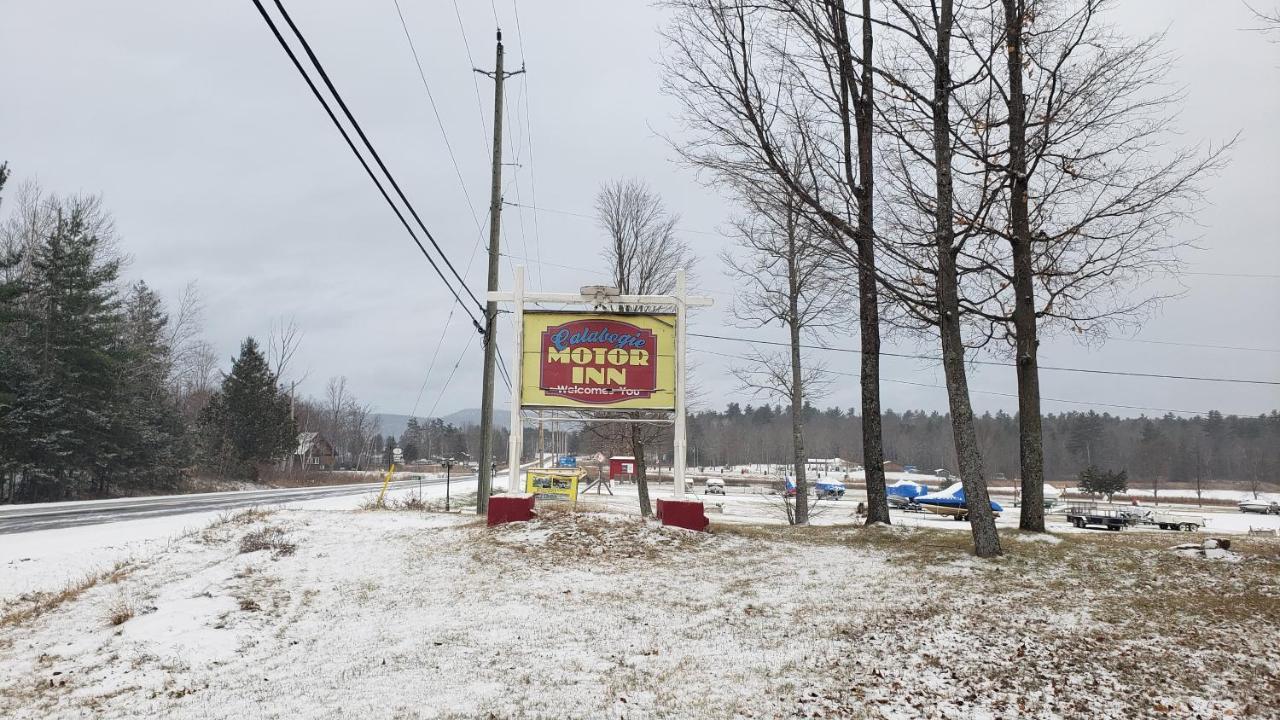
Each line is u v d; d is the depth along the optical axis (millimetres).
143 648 8586
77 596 10922
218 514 22562
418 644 8492
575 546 13438
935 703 6664
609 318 15938
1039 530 14688
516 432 15867
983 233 14383
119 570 12594
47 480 37938
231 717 6473
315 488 51219
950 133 13086
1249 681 7020
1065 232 13641
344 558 13141
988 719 6293
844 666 7688
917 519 34250
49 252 40156
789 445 123438
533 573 11859
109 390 42062
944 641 8414
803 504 24719
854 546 14109
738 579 11570
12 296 37469
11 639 9242
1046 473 113188
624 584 11250
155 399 52062
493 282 21844
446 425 178125
